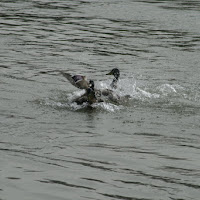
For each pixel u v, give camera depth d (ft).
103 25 118.93
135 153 46.16
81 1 155.33
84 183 39.27
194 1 161.79
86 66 83.71
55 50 94.17
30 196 36.78
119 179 40.24
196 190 38.55
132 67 83.71
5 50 92.58
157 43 102.27
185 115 59.16
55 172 41.24
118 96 65.05
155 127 54.29
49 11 135.95
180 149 47.57
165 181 40.09
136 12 137.18
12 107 59.93
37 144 47.80
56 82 73.00
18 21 120.78
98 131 52.44
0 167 41.83
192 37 108.88
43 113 58.29
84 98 62.28
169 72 80.84
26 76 75.56
